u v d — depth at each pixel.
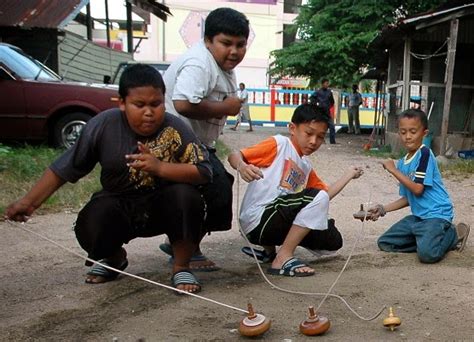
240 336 2.37
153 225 3.11
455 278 3.25
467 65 14.17
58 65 13.09
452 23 11.12
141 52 30.39
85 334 2.44
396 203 4.07
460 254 3.84
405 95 13.21
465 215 5.61
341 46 17.47
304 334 2.37
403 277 3.28
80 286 3.19
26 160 7.11
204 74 3.15
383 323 2.45
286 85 30.59
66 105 8.66
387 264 3.62
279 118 24.11
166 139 2.94
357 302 2.82
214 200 3.25
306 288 3.06
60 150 8.55
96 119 2.94
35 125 8.60
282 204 3.40
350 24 17.89
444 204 3.85
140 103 2.76
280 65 19.11
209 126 3.47
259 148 3.48
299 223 3.38
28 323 2.59
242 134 17.98
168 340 2.34
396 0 17.23
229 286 3.12
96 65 15.38
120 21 28.98
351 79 18.98
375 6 17.22
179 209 2.93
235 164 3.29
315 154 12.56
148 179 2.97
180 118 3.19
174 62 3.31
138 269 3.62
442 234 3.68
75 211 5.72
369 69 20.94
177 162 2.97
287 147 3.53
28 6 12.68
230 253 4.12
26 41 12.89
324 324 2.37
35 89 8.55
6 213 2.83
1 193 6.00
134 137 2.93
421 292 2.98
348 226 5.11
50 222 5.21
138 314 2.66
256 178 3.14
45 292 3.10
